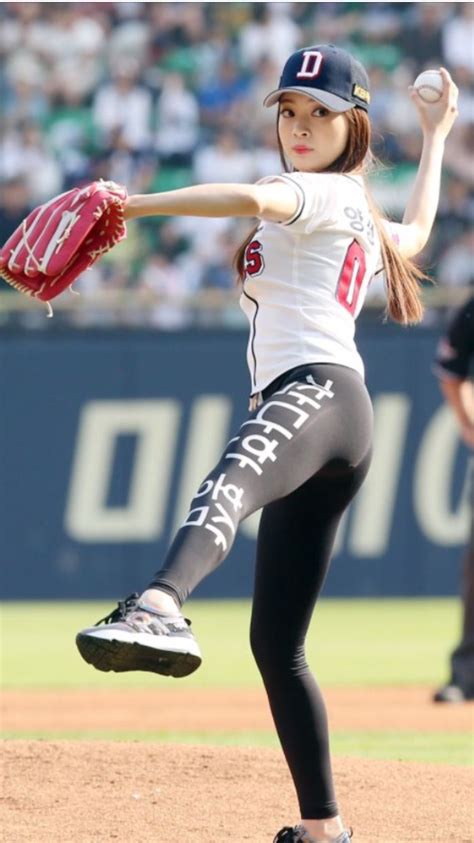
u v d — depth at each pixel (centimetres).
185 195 1110
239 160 5588
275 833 1509
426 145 1493
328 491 1254
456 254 5259
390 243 1312
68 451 4828
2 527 4816
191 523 1108
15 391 4819
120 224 1123
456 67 5775
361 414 1216
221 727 2703
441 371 2872
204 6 5900
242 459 1143
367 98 1281
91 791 1695
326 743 1300
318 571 1283
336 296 1233
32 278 1148
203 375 4853
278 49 5850
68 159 5575
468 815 1598
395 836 1509
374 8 5903
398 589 4869
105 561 4838
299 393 1187
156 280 5281
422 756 2253
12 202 5419
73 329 4844
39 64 5781
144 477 4850
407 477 4853
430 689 3278
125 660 1040
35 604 4825
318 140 1262
